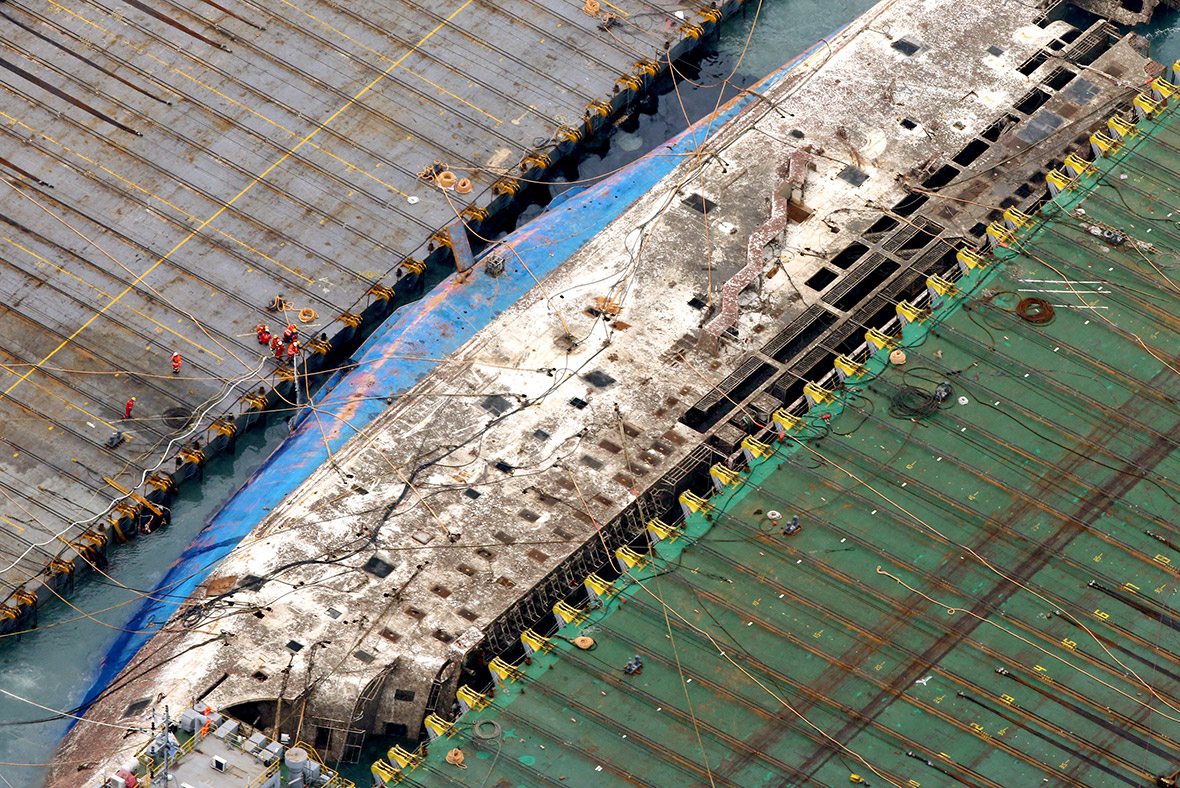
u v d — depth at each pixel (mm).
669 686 184500
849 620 188125
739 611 189250
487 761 180375
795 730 180875
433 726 183250
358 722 186375
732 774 178375
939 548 192750
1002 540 192875
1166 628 186375
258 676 187000
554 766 179625
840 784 177375
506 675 186000
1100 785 176500
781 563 192375
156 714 184250
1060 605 188125
